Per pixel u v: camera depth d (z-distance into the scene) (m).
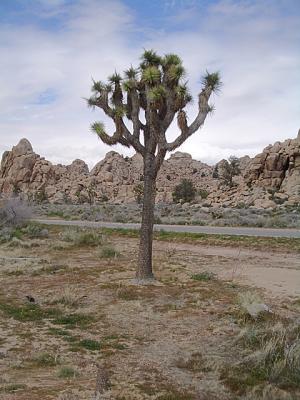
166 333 8.59
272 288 12.20
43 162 131.75
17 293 12.14
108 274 14.45
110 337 8.35
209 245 22.59
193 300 10.96
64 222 39.09
